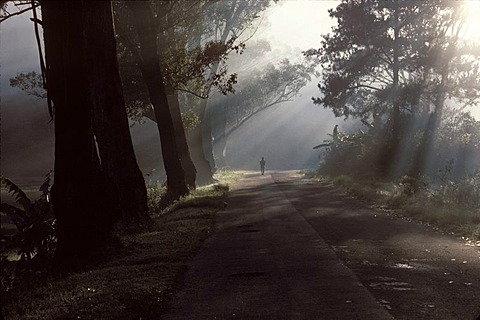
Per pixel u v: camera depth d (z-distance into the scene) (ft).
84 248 47.55
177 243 51.67
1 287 44.39
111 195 48.70
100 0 62.69
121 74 112.06
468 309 27.58
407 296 30.42
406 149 138.10
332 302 29.40
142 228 63.82
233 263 41.73
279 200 100.89
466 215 62.13
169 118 108.78
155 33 101.35
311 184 150.20
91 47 63.46
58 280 42.04
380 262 40.63
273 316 27.02
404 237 53.26
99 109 65.72
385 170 137.90
